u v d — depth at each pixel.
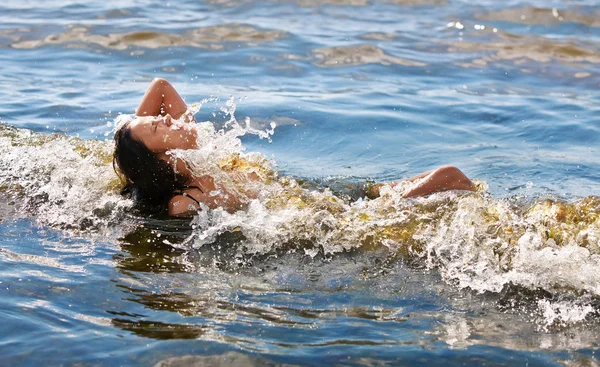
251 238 7.08
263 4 17.44
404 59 14.12
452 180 7.86
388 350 5.24
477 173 9.02
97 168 8.70
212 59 13.63
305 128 10.46
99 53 13.78
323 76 12.98
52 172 8.58
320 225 7.20
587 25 16.80
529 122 10.87
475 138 10.30
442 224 7.02
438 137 10.31
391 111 11.21
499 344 5.35
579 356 5.20
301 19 16.48
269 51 14.17
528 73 13.61
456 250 6.71
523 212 7.28
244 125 10.52
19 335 5.31
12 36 14.49
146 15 16.09
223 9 16.94
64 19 15.62
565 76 13.47
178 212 7.77
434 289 6.20
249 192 7.92
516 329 5.57
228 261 6.74
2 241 6.96
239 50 14.16
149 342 5.27
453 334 5.49
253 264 6.68
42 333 5.35
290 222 7.27
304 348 5.25
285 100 11.50
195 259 6.76
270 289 6.20
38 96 11.41
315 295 6.10
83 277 6.26
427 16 17.20
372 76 13.09
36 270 6.34
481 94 12.24
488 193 8.03
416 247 6.84
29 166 8.70
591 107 11.53
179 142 7.96
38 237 7.11
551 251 6.35
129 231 7.36
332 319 5.69
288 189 8.08
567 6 17.88
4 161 8.78
